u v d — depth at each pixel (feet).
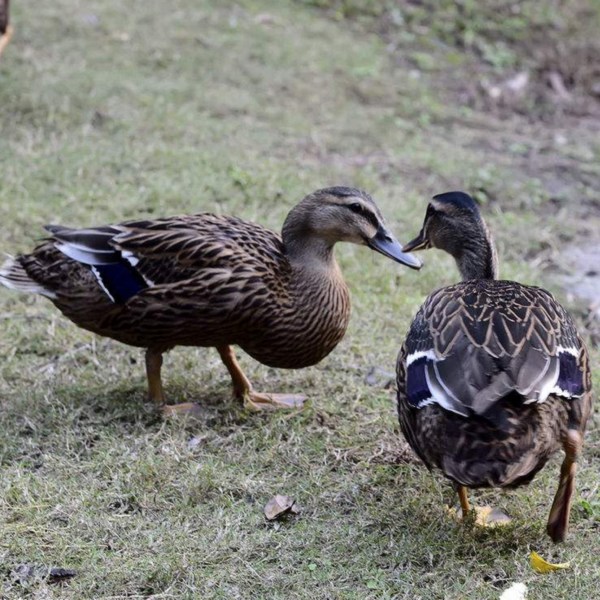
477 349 17.56
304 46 49.14
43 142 36.58
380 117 43.91
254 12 52.06
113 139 37.47
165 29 47.83
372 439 22.75
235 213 33.30
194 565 18.51
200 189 34.30
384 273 30.89
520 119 47.75
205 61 45.55
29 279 23.76
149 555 18.75
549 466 21.95
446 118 45.88
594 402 24.50
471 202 23.03
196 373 25.39
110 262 22.89
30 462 21.70
